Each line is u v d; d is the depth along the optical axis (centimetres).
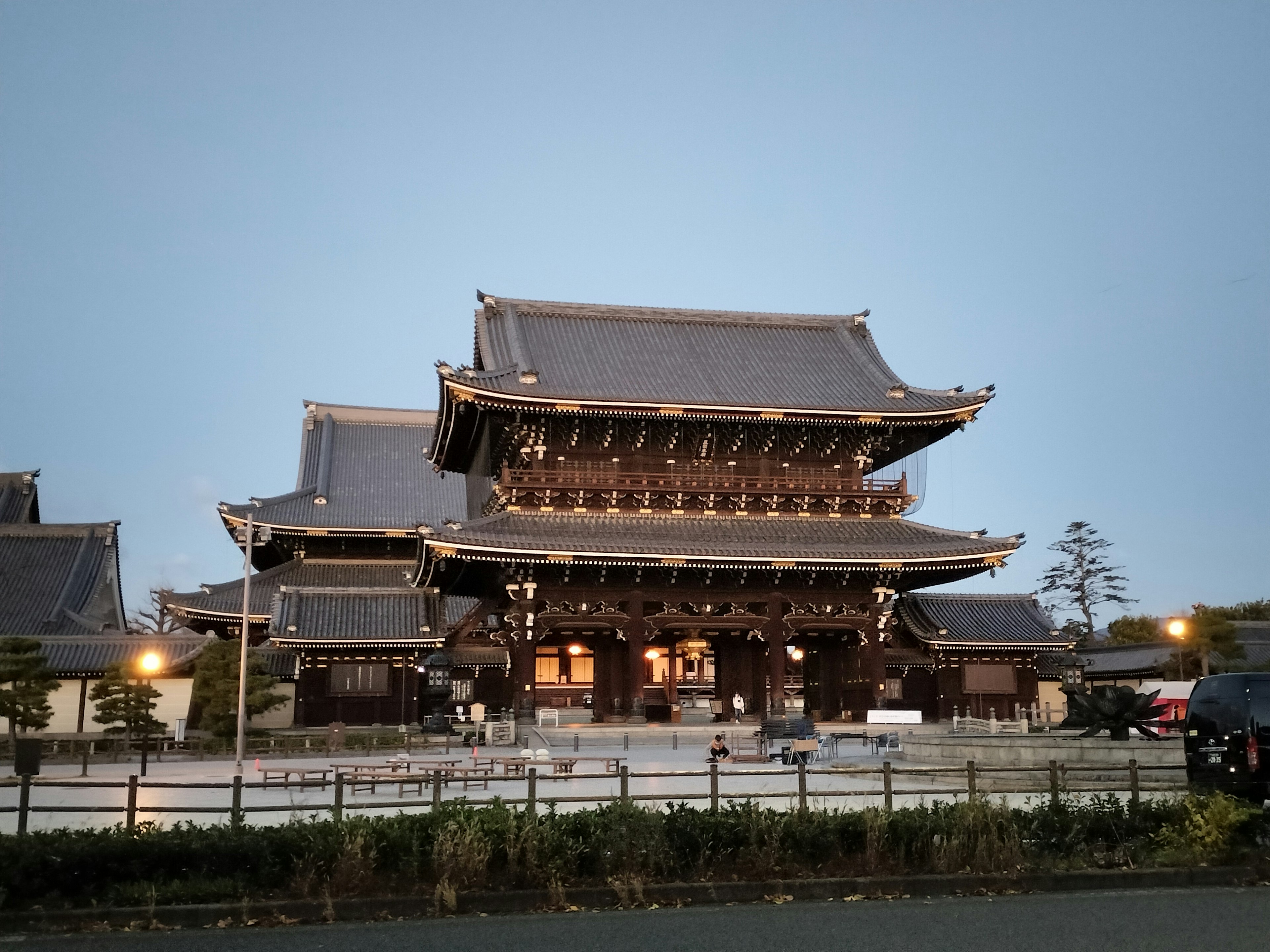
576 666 7562
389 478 9769
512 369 6519
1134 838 2097
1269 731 2502
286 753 5394
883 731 5925
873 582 6625
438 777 2150
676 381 7000
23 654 5369
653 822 1947
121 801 3338
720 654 6950
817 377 7394
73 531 8512
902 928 1689
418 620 6862
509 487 6369
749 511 6725
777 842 1952
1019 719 6266
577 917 1769
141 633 7994
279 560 9644
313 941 1622
